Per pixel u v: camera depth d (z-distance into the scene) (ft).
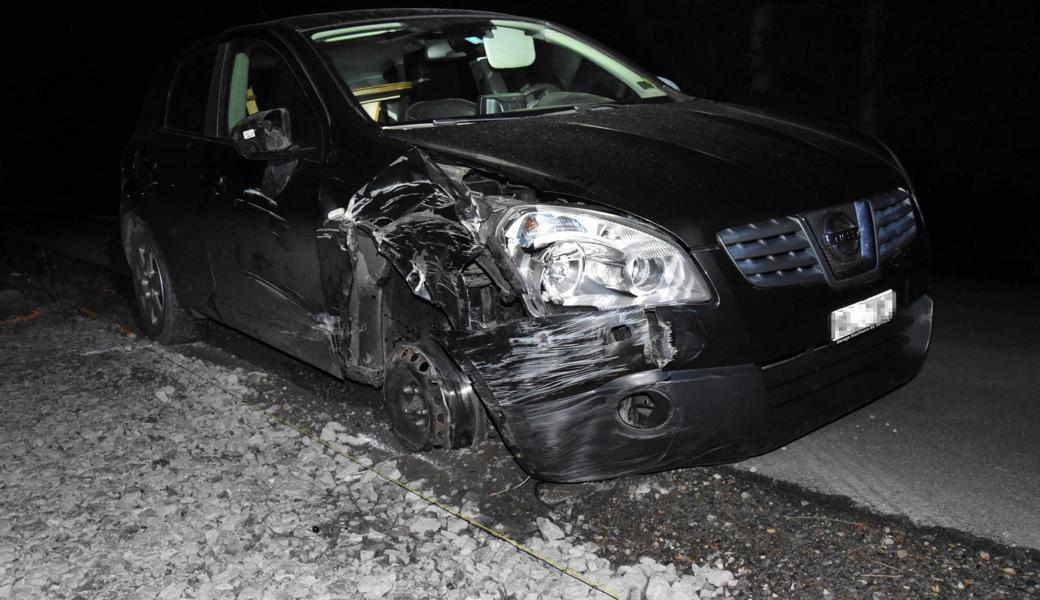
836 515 11.66
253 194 15.40
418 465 13.35
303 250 14.34
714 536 11.31
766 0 45.37
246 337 20.02
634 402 11.61
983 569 10.42
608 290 11.08
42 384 17.62
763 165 12.64
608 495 12.32
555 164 12.50
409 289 13.35
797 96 45.68
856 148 13.94
